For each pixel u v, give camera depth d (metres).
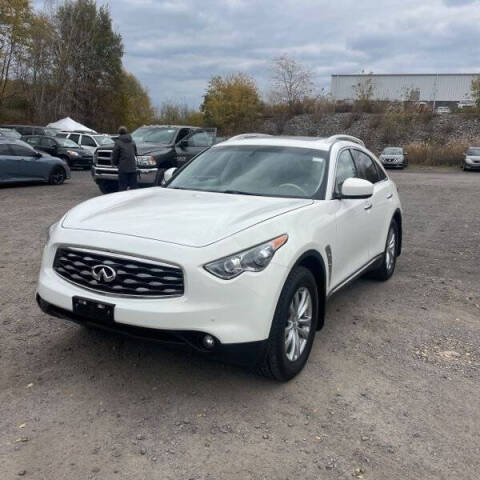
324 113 50.91
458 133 43.75
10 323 4.64
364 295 5.84
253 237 3.40
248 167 4.89
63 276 3.62
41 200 13.02
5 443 2.95
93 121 52.41
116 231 3.48
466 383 3.84
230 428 3.16
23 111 48.66
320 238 3.97
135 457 2.87
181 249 3.23
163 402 3.42
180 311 3.15
